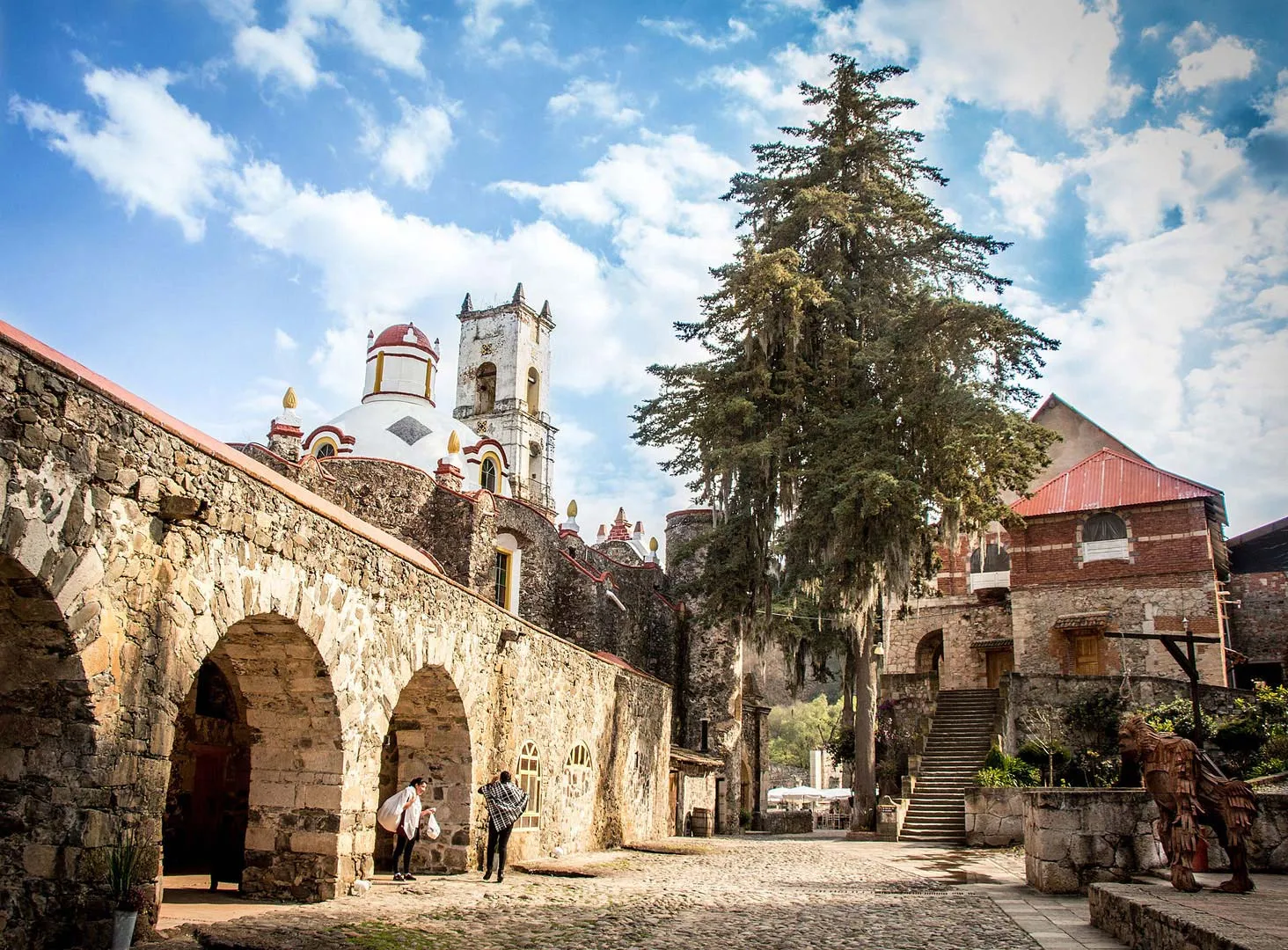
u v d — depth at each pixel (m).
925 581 31.59
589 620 34.84
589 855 21.16
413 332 42.44
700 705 39.59
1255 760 25.25
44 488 8.09
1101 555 36.44
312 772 12.59
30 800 8.55
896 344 28.58
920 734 30.97
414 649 14.56
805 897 13.53
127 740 8.94
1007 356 27.52
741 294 29.02
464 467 38.41
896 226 32.28
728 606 30.33
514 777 18.12
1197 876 11.97
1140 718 13.22
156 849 9.25
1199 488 35.81
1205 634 34.03
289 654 12.15
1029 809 14.52
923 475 27.69
